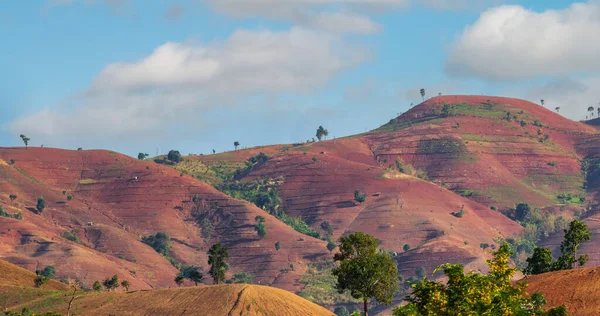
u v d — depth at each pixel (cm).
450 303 17388
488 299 17150
